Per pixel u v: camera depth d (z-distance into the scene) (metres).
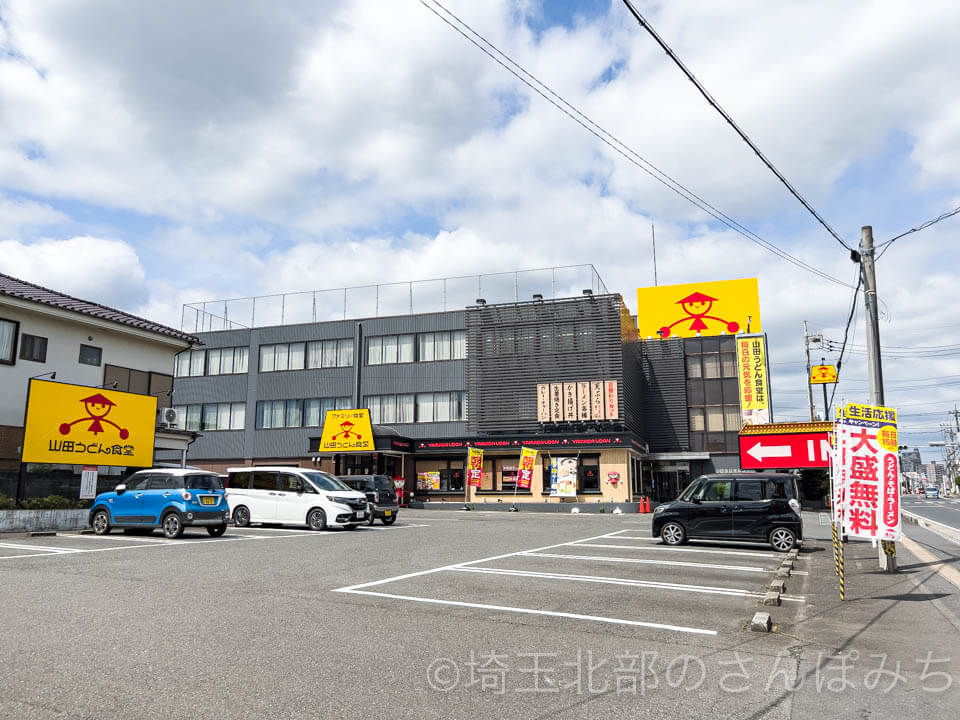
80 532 18.75
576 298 41.41
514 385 41.94
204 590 9.37
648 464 45.22
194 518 17.02
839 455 10.52
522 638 6.89
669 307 46.88
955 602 9.27
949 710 4.95
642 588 10.10
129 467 23.52
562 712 4.79
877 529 10.30
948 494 118.31
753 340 45.34
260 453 47.66
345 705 4.82
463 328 44.91
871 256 14.59
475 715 4.69
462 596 9.22
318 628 7.15
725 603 9.03
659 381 47.81
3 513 17.95
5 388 21.55
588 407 39.66
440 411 44.31
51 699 4.82
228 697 4.93
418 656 6.13
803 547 16.78
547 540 17.70
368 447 38.75
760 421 44.59
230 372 49.62
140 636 6.68
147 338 26.31
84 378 24.14
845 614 8.45
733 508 15.92
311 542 16.41
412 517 30.53
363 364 46.62
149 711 4.62
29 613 7.69
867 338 14.44
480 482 38.44
